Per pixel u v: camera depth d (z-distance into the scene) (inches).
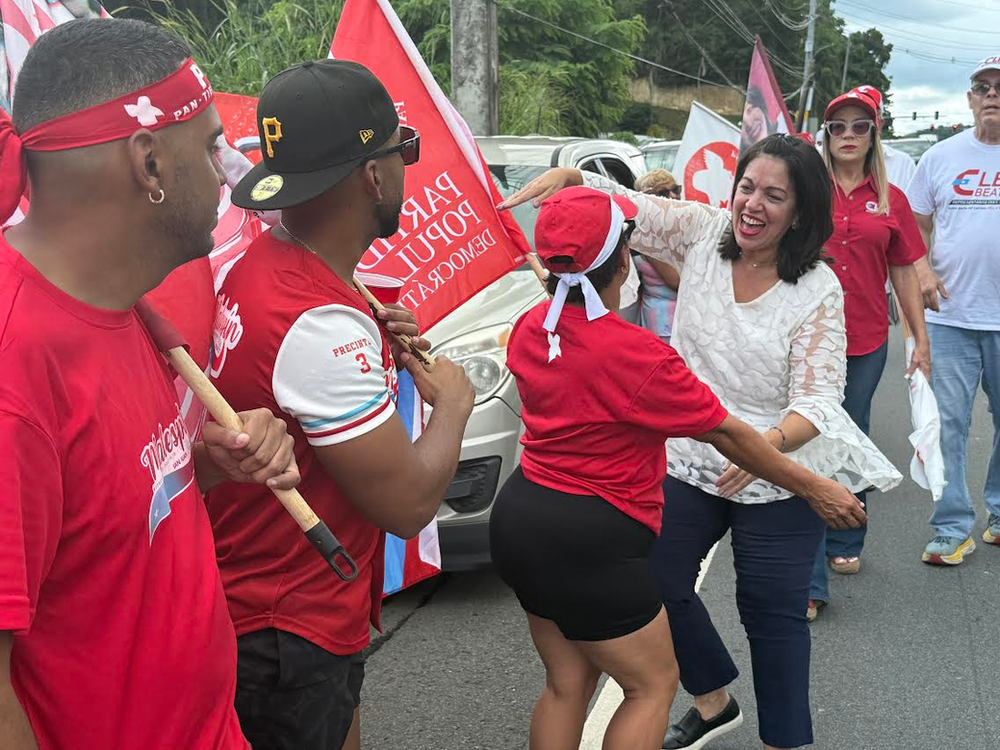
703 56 2175.2
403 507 73.3
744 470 102.5
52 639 49.9
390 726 133.7
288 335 69.3
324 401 69.5
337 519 74.5
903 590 180.1
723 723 123.9
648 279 200.8
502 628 163.6
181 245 54.2
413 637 160.7
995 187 193.5
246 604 74.0
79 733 51.4
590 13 890.1
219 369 72.9
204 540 58.7
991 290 193.5
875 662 151.8
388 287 88.4
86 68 49.6
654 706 97.1
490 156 235.1
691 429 92.0
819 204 110.0
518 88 664.4
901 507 226.2
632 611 94.9
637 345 90.7
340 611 75.9
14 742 44.3
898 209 182.1
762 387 114.5
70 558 49.3
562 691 100.7
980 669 149.1
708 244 118.6
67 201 50.2
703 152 233.1
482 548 167.8
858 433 111.3
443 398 81.7
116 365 51.7
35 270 48.7
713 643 119.7
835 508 101.3
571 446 94.3
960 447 195.5
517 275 202.2
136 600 52.1
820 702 139.9
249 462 60.7
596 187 122.6
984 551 200.2
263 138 72.2
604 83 897.5
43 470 46.1
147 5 383.2
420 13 668.1
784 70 2335.1
